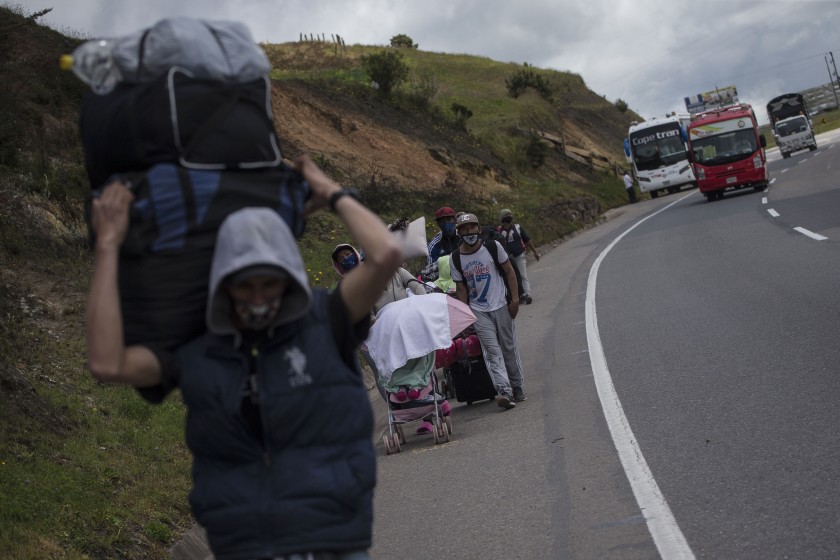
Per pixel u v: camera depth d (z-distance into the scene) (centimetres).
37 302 1190
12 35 2014
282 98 3497
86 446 833
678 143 5491
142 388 321
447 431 949
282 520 305
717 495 613
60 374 1006
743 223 2667
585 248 2989
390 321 922
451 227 1273
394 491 794
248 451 310
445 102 6203
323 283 1875
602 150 7412
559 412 951
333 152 3322
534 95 7538
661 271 1964
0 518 633
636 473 692
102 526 684
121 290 315
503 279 1043
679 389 934
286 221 330
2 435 770
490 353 1030
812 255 1725
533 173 5162
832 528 521
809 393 816
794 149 6869
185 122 313
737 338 1122
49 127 1869
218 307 305
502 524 646
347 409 315
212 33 326
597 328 1416
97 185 336
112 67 324
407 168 3647
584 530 600
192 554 722
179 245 311
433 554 613
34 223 1435
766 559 499
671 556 528
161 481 820
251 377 310
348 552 315
